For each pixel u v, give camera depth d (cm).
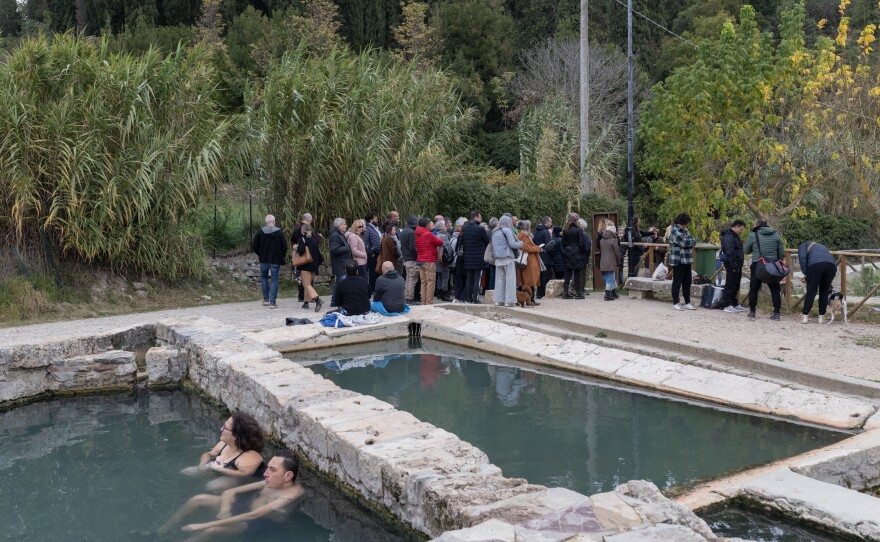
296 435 690
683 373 898
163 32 2933
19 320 1256
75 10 3538
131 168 1411
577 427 755
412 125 1694
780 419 766
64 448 724
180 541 507
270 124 1605
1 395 905
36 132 1341
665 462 646
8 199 1339
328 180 1603
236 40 3022
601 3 4009
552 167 2348
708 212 1764
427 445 579
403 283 1284
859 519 482
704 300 1312
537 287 1511
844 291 1152
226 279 1606
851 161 1509
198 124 1527
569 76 3381
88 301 1376
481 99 3312
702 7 3781
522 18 4053
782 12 1672
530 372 1005
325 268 1670
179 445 729
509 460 659
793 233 2403
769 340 1003
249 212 1755
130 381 991
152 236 1462
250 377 807
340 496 591
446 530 461
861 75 1532
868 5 3095
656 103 1814
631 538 392
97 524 539
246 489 603
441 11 3622
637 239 1678
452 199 1908
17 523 542
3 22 4156
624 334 1044
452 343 1188
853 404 740
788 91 1658
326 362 1068
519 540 390
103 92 1411
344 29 3428
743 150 1620
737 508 540
